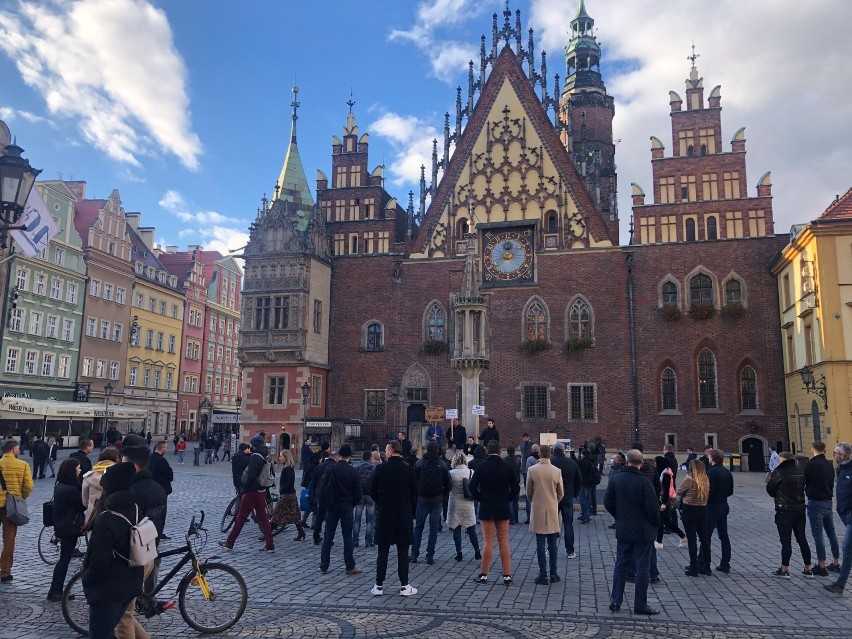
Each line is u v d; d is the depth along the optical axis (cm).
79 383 5950
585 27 6531
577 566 1402
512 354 4425
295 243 4559
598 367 4288
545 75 4697
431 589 1200
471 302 2753
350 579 1279
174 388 7644
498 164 4666
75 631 919
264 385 4516
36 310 5475
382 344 4691
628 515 1059
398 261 4756
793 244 3603
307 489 1841
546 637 923
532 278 4472
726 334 4162
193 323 8162
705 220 4328
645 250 4350
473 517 1473
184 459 5047
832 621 1008
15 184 1244
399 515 1161
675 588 1219
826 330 3238
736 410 4091
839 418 3155
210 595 945
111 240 6475
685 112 4481
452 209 4706
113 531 683
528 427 4328
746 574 1338
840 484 1195
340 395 4703
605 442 4200
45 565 1356
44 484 2903
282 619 1005
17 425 5194
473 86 4844
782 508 1319
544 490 1252
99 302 6278
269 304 4562
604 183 5238
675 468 1831
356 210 4938
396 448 1191
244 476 1570
